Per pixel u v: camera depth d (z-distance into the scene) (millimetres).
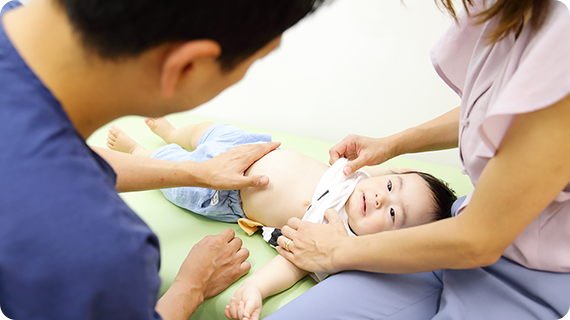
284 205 1144
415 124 1812
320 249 892
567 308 679
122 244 438
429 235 680
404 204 1111
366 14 1665
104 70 429
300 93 1906
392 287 852
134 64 421
